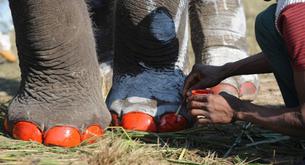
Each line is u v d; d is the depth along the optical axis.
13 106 3.44
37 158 3.14
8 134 3.48
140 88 3.63
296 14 2.82
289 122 2.96
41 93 3.36
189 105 3.20
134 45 3.62
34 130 3.33
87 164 3.08
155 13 3.52
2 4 7.60
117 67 3.74
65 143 3.29
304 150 3.39
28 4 3.10
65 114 3.33
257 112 3.04
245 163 3.18
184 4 3.65
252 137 3.63
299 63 2.82
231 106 3.09
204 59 4.34
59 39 3.22
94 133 3.37
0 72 6.74
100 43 4.56
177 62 3.71
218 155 3.32
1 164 3.06
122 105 3.60
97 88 3.46
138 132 3.51
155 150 3.28
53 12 3.14
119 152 3.10
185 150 3.30
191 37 4.47
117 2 3.55
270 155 3.35
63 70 3.32
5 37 7.53
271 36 3.06
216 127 3.73
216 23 4.35
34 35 3.18
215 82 3.52
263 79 5.86
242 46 4.41
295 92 3.16
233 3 4.40
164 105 3.58
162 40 3.58
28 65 3.35
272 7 3.11
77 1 3.26
